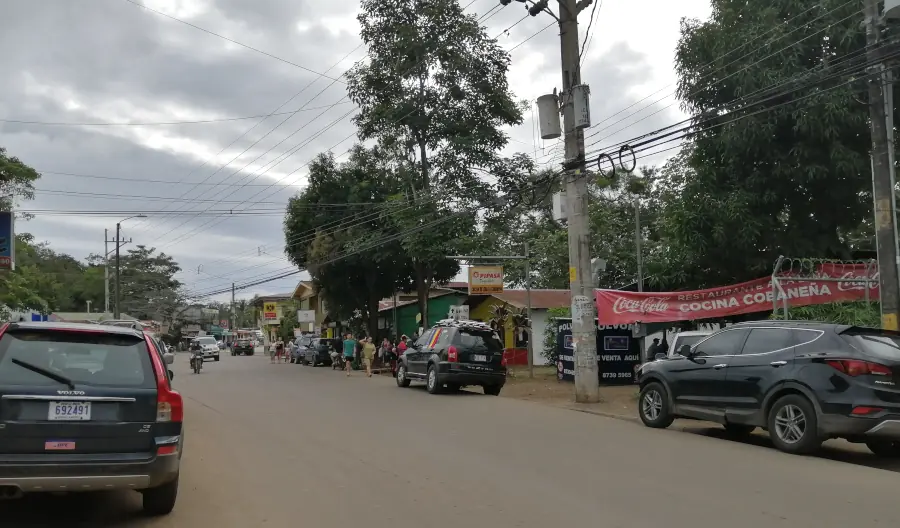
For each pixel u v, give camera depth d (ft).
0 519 20.66
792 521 20.08
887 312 38.22
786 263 54.90
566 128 53.88
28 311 110.63
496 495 23.25
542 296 116.16
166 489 20.59
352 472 27.14
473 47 88.48
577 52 53.62
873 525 19.67
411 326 132.16
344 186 112.88
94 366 19.60
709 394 35.32
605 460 29.25
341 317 128.36
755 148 53.93
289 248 117.91
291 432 38.04
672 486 24.44
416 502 22.44
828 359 30.09
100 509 21.81
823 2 51.08
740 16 56.08
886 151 38.68
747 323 35.24
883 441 30.66
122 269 253.85
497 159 91.30
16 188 88.28
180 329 266.57
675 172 85.61
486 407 49.98
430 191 90.58
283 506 22.13
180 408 20.16
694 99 56.70
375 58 90.63
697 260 59.82
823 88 49.93
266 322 259.60
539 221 140.56
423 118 89.71
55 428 18.45
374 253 101.60
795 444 30.58
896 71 43.70
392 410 48.11
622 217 124.26
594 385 52.31
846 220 56.80
